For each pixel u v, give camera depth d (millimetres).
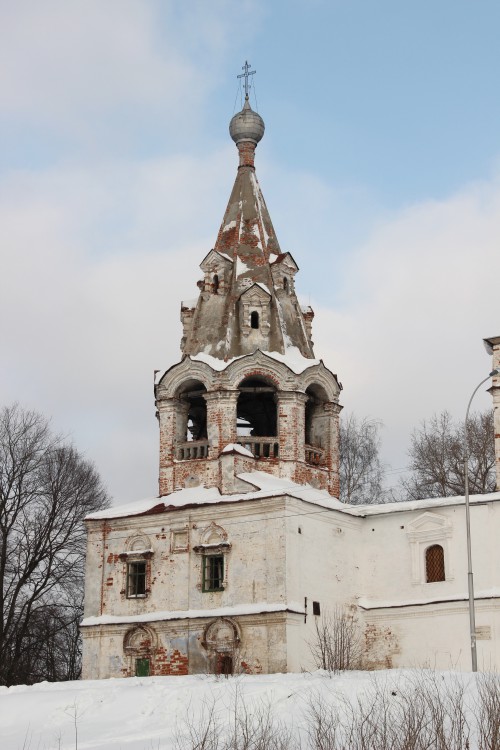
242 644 48844
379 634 51969
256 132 61000
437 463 73312
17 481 65812
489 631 49188
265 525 49906
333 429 55688
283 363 53750
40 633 66938
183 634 50375
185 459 54000
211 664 49344
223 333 55281
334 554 52062
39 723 34406
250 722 30750
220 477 52219
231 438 52938
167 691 36031
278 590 48656
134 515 53156
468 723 29781
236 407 53938
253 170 60750
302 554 50125
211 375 53594
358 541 53656
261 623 48625
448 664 49750
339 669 42688
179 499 52719
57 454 69062
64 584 65812
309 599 49844
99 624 52344
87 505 69500
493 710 28969
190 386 55438
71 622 65000
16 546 65500
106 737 32219
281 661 47594
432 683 33281
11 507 65250
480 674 34688
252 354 53688
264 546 49688
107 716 34531
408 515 52906
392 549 52906
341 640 45094
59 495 67875
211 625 49781
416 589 51688
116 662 51594
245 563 49969
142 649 51188
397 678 34781
